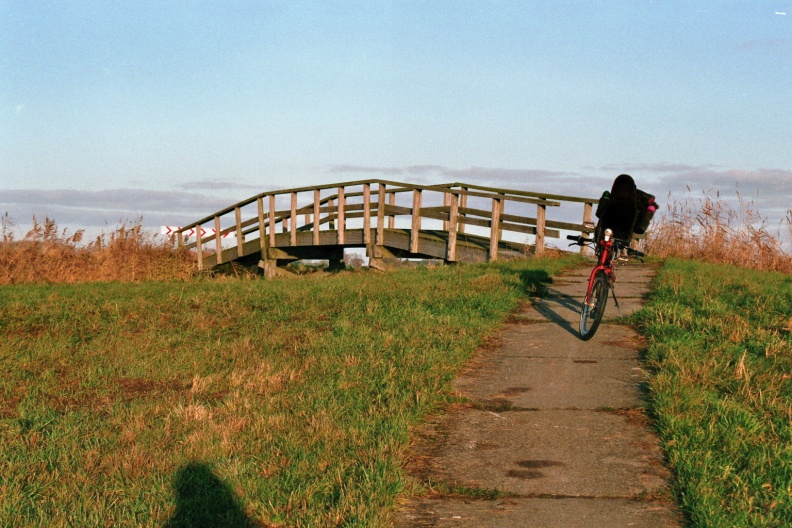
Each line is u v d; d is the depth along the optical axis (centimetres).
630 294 1130
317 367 723
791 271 1628
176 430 561
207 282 1467
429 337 816
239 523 410
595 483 462
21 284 1490
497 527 407
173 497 441
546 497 445
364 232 2016
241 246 2491
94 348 849
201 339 890
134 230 1781
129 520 413
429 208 1900
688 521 409
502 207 1925
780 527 395
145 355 811
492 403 622
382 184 1959
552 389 657
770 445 495
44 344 859
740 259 1669
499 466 492
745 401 583
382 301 1048
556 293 1147
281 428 547
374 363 714
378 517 403
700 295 1018
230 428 548
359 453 492
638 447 519
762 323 854
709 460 472
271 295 1138
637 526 405
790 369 670
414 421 561
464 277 1273
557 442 532
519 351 793
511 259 1630
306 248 2423
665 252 1734
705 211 1720
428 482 465
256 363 755
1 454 520
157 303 1101
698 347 748
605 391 647
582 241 880
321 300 1085
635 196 825
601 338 845
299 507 426
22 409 625
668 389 604
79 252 1691
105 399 668
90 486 462
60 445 539
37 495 452
